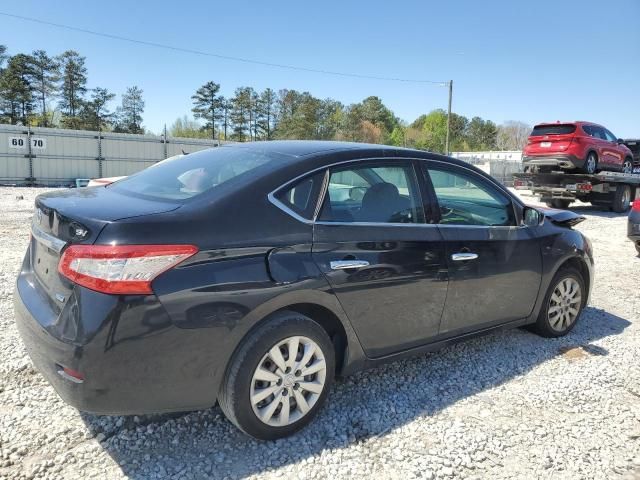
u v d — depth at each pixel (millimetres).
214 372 2521
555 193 15539
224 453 2682
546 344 4395
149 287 2293
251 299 2549
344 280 2891
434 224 3453
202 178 2957
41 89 65750
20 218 11016
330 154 3100
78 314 2266
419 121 121312
